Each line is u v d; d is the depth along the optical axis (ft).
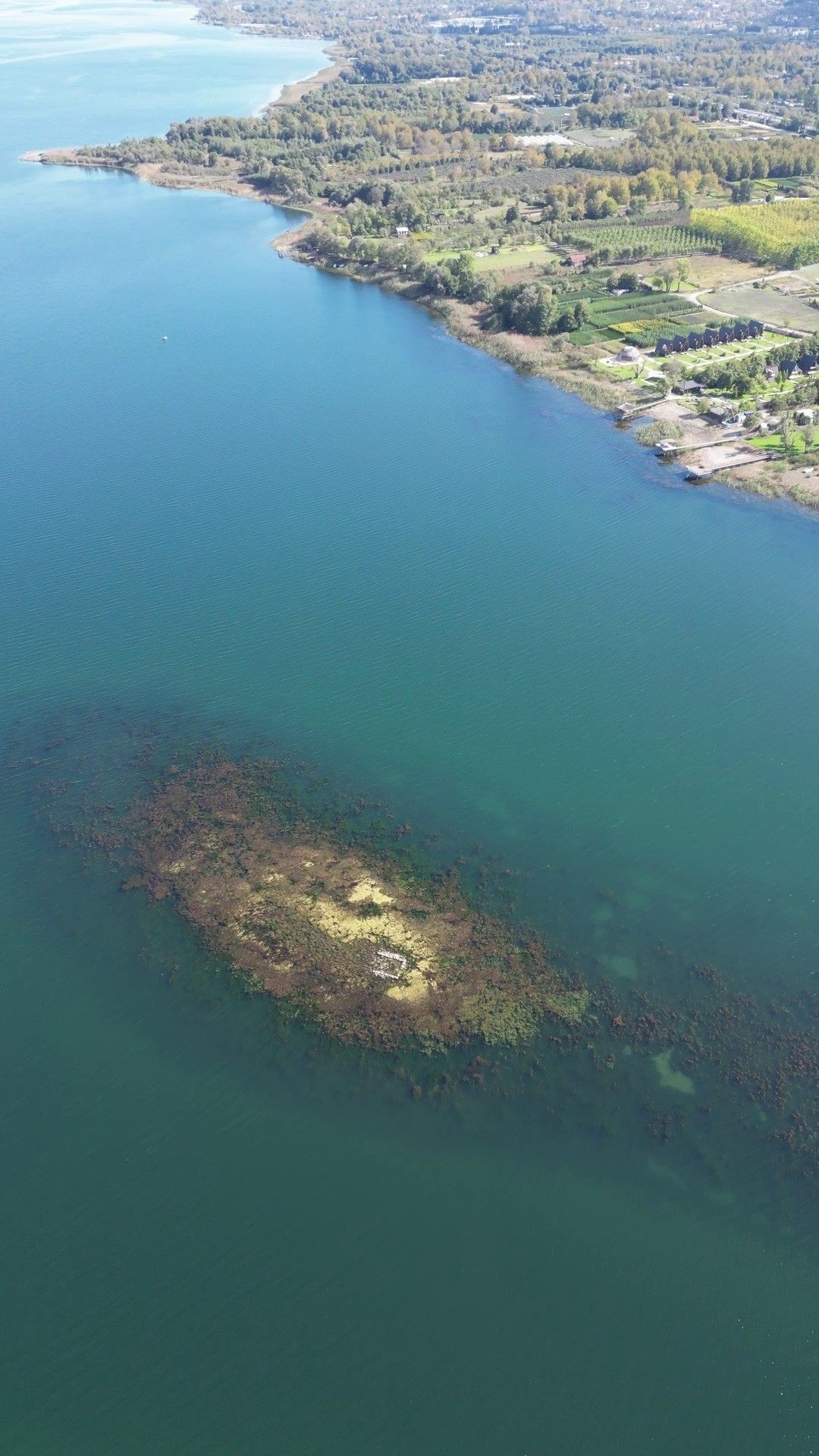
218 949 293.02
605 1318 213.66
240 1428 198.39
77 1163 244.42
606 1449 195.00
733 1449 195.00
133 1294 219.61
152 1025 274.36
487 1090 255.09
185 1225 231.30
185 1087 259.19
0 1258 226.58
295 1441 196.95
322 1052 264.72
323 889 312.50
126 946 296.71
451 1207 232.73
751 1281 219.61
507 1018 271.90
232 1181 238.68
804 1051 264.31
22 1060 268.00
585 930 300.40
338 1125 248.93
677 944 296.10
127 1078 262.26
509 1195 234.58
